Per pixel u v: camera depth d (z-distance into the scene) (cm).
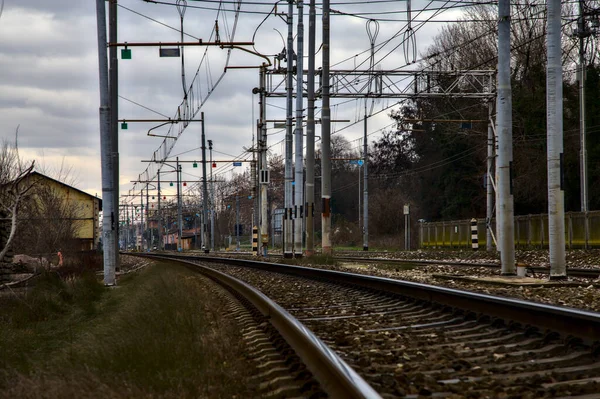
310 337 1283
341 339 1570
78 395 1060
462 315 1919
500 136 3519
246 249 16525
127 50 4666
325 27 5950
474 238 7769
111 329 2017
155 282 3572
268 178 8019
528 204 9750
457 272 4050
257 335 1716
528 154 9406
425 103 13775
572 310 1411
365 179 10656
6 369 1483
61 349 1852
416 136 14238
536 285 2977
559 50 3319
